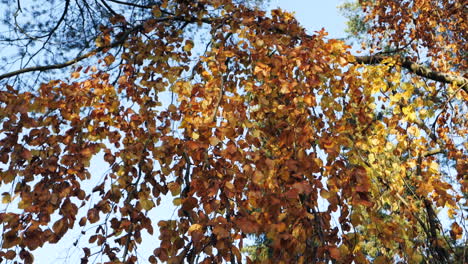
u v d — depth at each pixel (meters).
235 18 3.56
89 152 2.81
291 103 2.88
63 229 2.61
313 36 3.37
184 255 2.42
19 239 2.56
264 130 2.92
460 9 5.43
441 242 2.97
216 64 3.08
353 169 2.53
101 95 3.05
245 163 2.57
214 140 2.52
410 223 3.00
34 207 2.60
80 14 4.68
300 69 2.90
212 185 2.51
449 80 4.05
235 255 2.41
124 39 3.69
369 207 2.69
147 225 2.75
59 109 3.05
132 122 3.11
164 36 3.71
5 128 2.89
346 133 2.99
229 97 2.84
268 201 2.37
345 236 2.54
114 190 2.80
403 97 3.19
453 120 4.14
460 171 3.28
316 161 2.58
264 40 3.15
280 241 2.28
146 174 3.01
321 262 2.33
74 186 2.75
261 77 2.92
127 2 4.51
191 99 2.90
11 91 3.05
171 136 2.85
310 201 2.47
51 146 2.91
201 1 3.79
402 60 4.09
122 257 2.54
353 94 3.10
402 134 3.20
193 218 2.55
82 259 2.68
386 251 2.87
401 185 3.01
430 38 5.22
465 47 5.36
